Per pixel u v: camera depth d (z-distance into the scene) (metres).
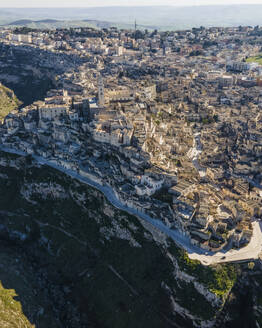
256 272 190.62
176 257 197.38
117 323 199.12
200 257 193.62
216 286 182.25
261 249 198.88
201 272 186.62
